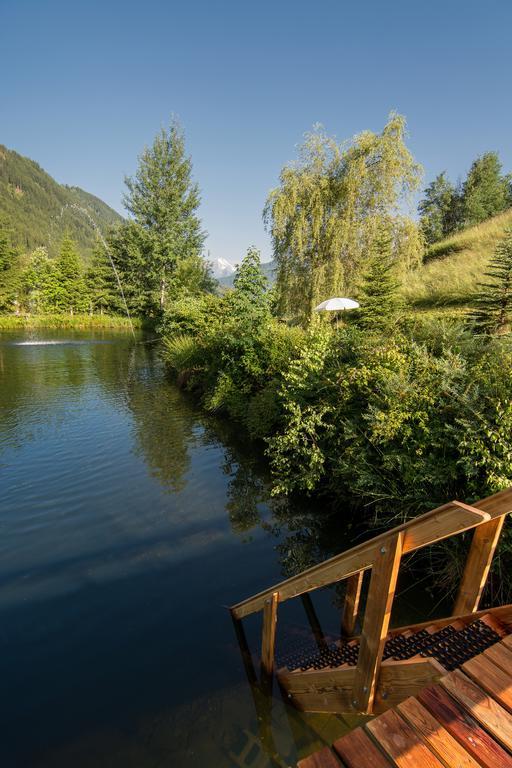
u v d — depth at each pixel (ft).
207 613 11.88
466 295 48.65
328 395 18.75
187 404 36.96
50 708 8.96
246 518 17.42
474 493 12.07
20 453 24.73
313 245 53.47
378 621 6.31
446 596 12.14
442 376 14.15
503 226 72.79
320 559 14.55
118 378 48.37
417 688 5.98
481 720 5.08
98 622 11.52
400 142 49.52
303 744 8.19
